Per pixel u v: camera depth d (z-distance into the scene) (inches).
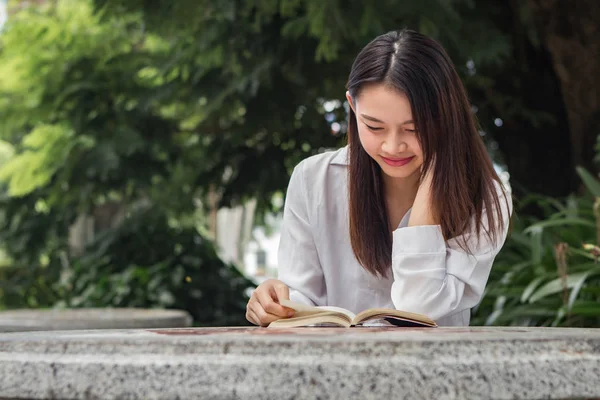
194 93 209.3
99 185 241.0
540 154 222.8
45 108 228.1
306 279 80.3
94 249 279.6
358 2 165.9
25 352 43.4
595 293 134.3
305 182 80.9
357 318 61.8
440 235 70.1
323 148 232.8
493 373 40.2
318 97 211.8
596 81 198.5
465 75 203.0
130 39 235.8
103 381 40.7
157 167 240.5
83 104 228.5
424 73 67.7
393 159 69.8
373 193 76.7
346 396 38.9
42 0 243.8
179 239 281.3
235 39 192.5
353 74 70.2
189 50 197.9
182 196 253.6
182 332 51.4
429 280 68.8
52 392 41.3
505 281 143.6
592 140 203.9
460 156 69.8
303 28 174.4
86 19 227.1
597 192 146.2
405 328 55.4
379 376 39.3
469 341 41.2
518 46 215.9
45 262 303.9
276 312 69.3
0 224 274.1
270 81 193.8
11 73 227.5
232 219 511.8
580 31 193.5
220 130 232.4
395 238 70.7
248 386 39.3
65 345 42.8
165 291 262.8
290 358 39.8
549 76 219.1
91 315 177.8
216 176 244.1
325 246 79.7
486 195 71.9
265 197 244.4
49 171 233.8
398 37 69.7
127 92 227.9
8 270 299.1
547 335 44.7
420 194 71.8
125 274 264.5
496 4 213.0
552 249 144.3
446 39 181.3
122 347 41.7
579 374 41.6
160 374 40.1
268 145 239.3
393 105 67.2
